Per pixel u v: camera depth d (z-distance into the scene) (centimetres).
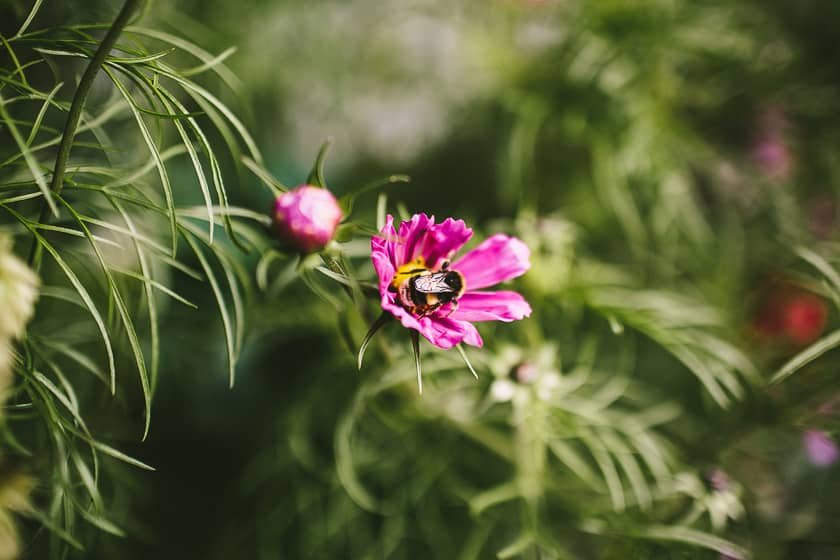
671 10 49
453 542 46
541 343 42
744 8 51
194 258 46
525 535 40
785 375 35
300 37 55
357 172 57
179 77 31
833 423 42
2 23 37
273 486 47
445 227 33
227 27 49
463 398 44
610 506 43
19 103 38
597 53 50
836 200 53
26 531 34
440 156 58
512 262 33
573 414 42
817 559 45
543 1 53
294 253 32
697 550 41
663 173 51
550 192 55
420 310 31
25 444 36
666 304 45
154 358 30
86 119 34
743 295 51
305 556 46
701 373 42
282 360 50
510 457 42
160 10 42
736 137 54
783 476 48
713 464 43
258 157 32
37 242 30
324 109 57
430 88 60
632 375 50
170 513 46
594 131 51
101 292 39
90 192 37
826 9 52
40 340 33
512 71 53
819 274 47
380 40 58
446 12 57
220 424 48
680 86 52
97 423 39
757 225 54
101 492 42
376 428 45
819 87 53
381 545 46
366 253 37
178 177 46
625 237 53
